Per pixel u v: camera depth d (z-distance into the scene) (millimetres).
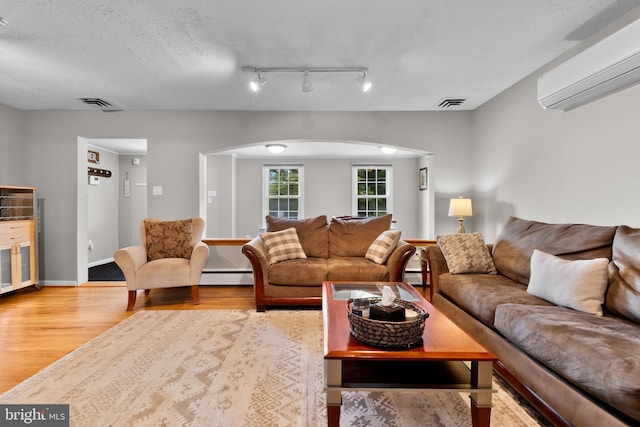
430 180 4441
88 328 2684
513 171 3330
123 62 2775
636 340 1325
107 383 1837
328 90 3430
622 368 1138
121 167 6398
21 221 3680
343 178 7129
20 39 2389
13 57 2674
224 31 2297
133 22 2178
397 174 7090
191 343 2381
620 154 2180
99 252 5848
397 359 1318
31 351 2254
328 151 6441
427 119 4176
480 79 3168
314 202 7129
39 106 3939
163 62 2777
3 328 2686
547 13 2096
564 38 2406
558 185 2732
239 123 4133
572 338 1382
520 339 1646
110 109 4059
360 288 2418
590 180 2416
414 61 2773
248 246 3092
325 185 7129
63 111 4074
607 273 1748
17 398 1698
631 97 2100
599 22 2199
